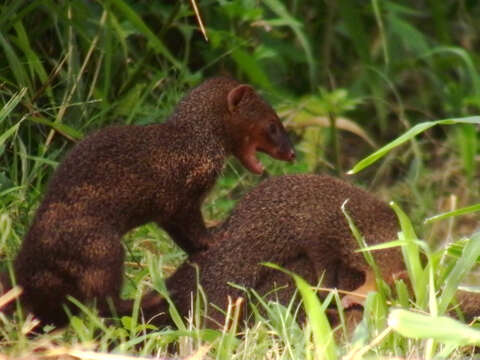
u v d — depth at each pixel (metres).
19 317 8.63
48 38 12.68
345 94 13.81
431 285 8.20
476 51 16.84
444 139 15.80
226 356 7.91
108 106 11.98
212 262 10.14
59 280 9.14
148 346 8.19
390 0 16.66
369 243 10.38
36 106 11.77
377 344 8.04
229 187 12.91
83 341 8.27
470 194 14.50
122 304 9.43
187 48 13.11
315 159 14.20
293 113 13.80
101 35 12.34
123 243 10.68
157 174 9.84
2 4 12.33
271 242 10.23
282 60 14.68
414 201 14.16
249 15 12.87
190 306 9.90
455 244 8.92
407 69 15.98
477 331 7.32
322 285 10.23
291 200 10.41
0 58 12.15
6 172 11.62
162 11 13.43
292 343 8.29
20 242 10.34
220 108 10.56
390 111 15.79
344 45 16.08
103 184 9.51
